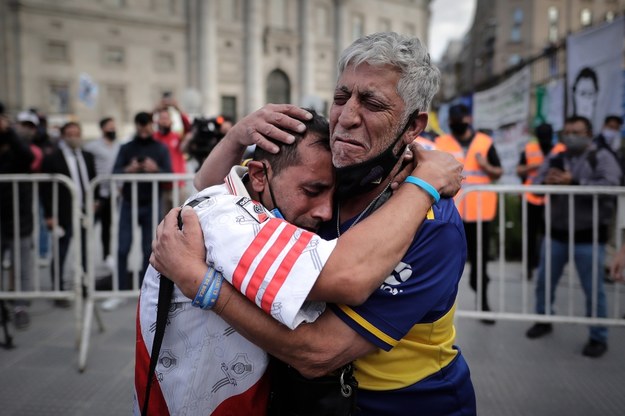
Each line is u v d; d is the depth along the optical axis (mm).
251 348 1138
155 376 1176
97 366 3287
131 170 4562
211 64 32812
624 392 2938
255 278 997
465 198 4203
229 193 1167
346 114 1089
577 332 3943
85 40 29781
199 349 1137
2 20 27516
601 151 4172
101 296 3434
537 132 5727
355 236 1032
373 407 1210
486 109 10227
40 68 28562
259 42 34781
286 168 1154
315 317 1060
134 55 31312
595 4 29812
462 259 1191
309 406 1166
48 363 3334
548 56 7309
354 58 1098
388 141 1104
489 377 3154
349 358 1098
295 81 36938
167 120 5949
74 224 3418
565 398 2875
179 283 1052
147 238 4656
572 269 3301
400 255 1043
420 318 1124
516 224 6309
